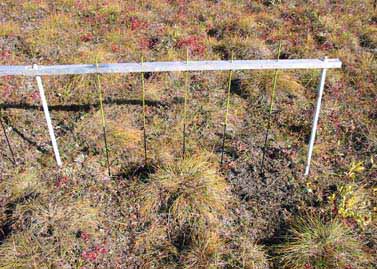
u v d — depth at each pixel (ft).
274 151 5.09
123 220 4.19
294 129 5.54
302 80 6.49
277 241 4.06
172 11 8.98
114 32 7.74
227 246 3.95
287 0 9.57
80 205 4.23
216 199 4.29
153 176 4.50
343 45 7.62
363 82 6.52
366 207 4.35
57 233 3.93
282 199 4.46
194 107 5.81
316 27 8.23
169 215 4.17
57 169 4.73
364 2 9.56
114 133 5.15
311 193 4.50
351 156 5.10
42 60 6.87
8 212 4.24
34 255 3.76
